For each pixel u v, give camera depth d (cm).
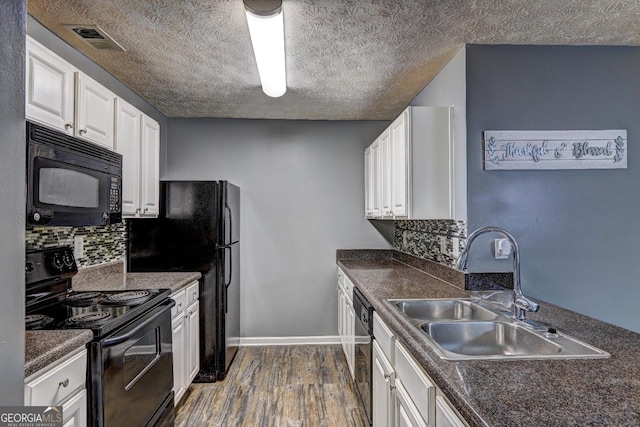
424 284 242
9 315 67
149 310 194
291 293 387
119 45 221
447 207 232
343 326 335
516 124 220
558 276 219
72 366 135
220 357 300
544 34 208
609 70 222
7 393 66
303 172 388
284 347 378
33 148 146
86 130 194
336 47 222
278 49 206
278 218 386
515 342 155
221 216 299
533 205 219
